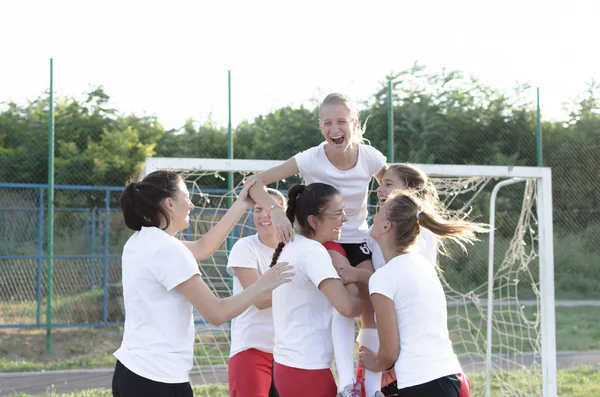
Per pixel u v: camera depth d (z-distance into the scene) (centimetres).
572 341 1157
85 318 1180
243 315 441
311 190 375
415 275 351
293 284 363
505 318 1315
